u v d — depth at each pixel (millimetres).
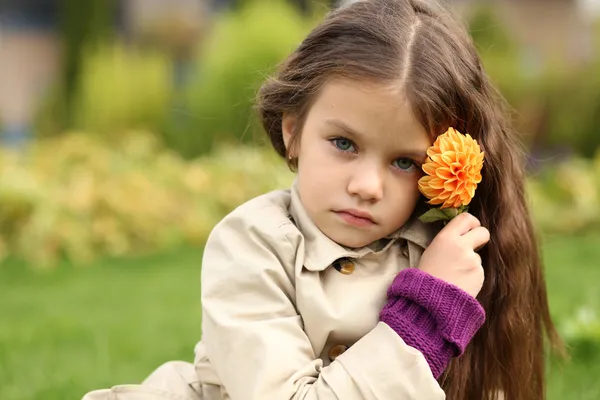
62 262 5715
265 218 1724
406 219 1689
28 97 19094
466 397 1881
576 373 2850
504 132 1883
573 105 10461
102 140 10344
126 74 11203
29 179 6004
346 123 1578
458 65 1678
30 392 2814
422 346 1546
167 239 6414
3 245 5801
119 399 1797
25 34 19266
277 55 9414
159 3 18344
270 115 1868
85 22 14172
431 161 1584
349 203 1606
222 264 1699
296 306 1669
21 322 3918
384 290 1693
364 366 1512
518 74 10539
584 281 4777
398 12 1704
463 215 1724
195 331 3686
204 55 10555
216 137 9602
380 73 1560
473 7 11117
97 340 3480
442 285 1587
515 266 1896
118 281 5098
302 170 1672
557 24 16375
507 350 1908
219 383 1750
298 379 1529
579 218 7328
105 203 6176
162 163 7387
